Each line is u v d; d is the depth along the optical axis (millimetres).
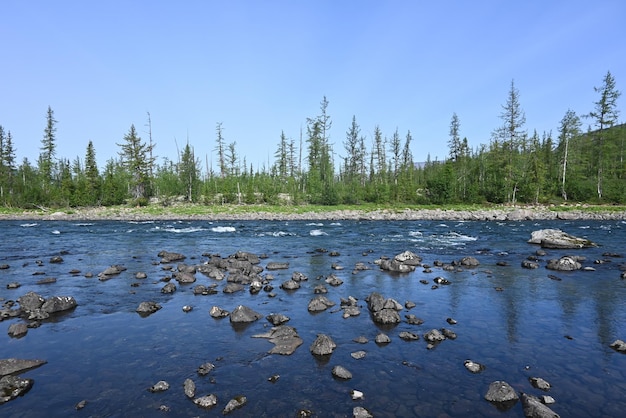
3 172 71688
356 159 91188
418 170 98500
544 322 12477
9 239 32062
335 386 8430
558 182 67875
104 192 70938
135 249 27297
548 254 24578
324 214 55688
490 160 73688
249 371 9164
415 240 31688
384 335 11148
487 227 41312
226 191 74562
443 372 9117
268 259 23656
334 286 17141
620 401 7824
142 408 7559
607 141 66375
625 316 12977
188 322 12586
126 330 11852
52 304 13500
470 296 15453
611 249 26203
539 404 7445
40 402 7793
